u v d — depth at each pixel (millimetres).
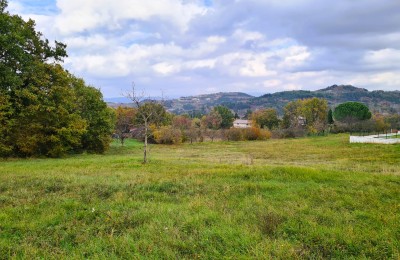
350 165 22609
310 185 11820
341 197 9680
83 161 23812
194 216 7617
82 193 10570
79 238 6500
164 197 10133
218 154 42719
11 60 27469
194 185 12117
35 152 31422
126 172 16328
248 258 5297
